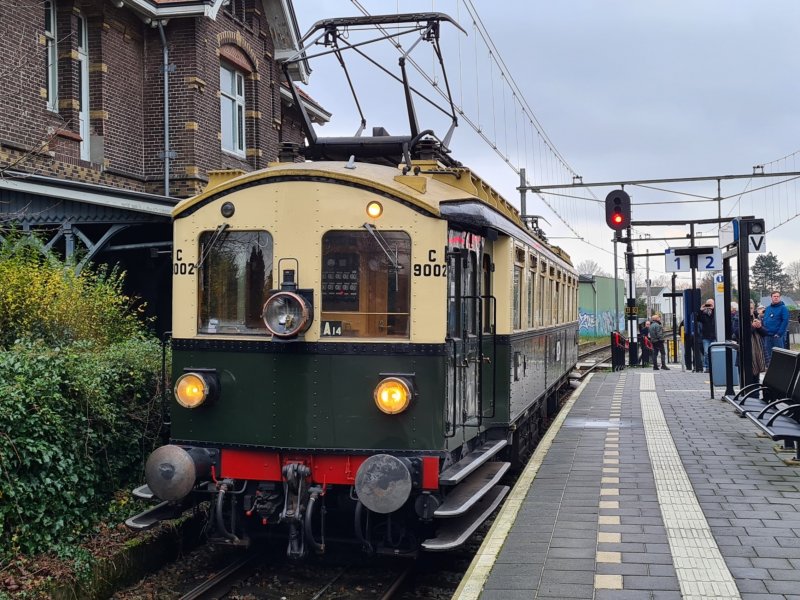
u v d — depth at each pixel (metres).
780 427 9.11
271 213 6.95
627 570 5.87
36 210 12.35
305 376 6.75
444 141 9.80
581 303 58.25
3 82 12.38
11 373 6.91
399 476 6.27
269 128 19.47
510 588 5.59
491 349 8.72
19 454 6.43
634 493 8.09
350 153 9.34
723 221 23.62
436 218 6.72
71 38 14.19
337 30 9.88
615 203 18.56
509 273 8.93
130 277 15.20
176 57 16.16
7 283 8.41
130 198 12.37
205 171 16.53
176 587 7.03
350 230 6.82
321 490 6.65
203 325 7.12
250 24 18.61
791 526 6.86
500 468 8.14
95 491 7.51
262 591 6.99
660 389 17.67
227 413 6.94
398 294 6.74
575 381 21.03
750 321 12.64
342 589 7.05
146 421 8.29
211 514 7.11
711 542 6.46
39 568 6.29
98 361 7.85
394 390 6.54
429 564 7.71
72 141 13.97
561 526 7.01
